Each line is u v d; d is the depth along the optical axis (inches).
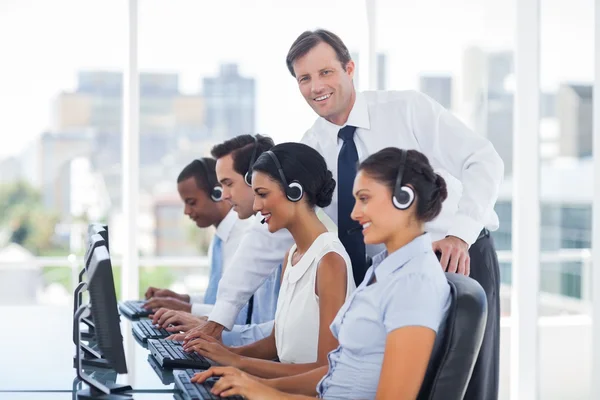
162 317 112.4
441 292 71.7
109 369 90.5
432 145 108.4
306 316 89.3
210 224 132.5
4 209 513.3
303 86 106.5
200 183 130.3
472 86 379.6
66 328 119.6
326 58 104.6
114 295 75.1
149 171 527.5
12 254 517.3
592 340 146.6
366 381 74.4
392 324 70.8
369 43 184.5
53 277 521.3
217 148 121.2
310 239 91.0
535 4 178.2
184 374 81.0
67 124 512.4
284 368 87.3
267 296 116.9
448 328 70.7
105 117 514.9
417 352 69.8
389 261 73.7
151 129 521.0
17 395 79.1
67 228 519.5
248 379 74.9
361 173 74.5
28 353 100.4
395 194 73.1
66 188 518.6
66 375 87.8
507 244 365.7
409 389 69.7
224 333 107.6
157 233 536.1
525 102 179.5
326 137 109.9
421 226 74.3
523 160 179.9
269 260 108.5
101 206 524.1
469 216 100.8
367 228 74.9
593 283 145.6
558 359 208.4
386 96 108.7
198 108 512.7
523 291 180.9
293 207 90.5
